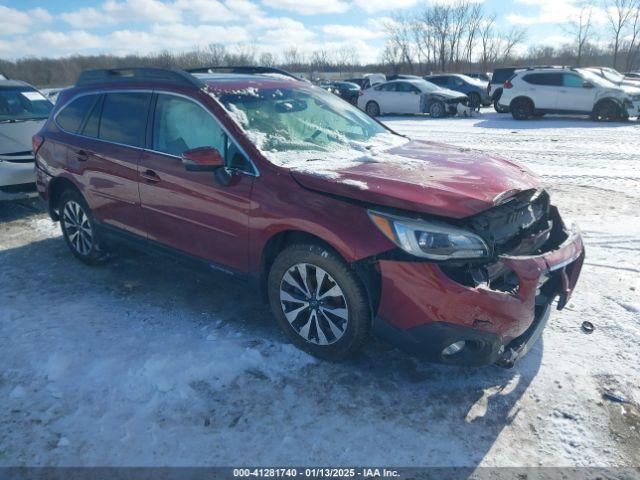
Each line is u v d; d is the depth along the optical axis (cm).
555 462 245
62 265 484
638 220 584
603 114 1532
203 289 427
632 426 267
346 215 285
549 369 313
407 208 273
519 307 273
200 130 358
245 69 487
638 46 4244
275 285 326
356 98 2456
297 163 328
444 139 1257
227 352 329
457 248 265
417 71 5262
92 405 282
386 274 275
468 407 281
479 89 2141
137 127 399
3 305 399
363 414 276
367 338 303
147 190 384
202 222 353
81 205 459
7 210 673
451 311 266
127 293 421
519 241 302
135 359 322
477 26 5066
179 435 260
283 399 287
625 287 415
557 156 988
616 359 321
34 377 306
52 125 480
